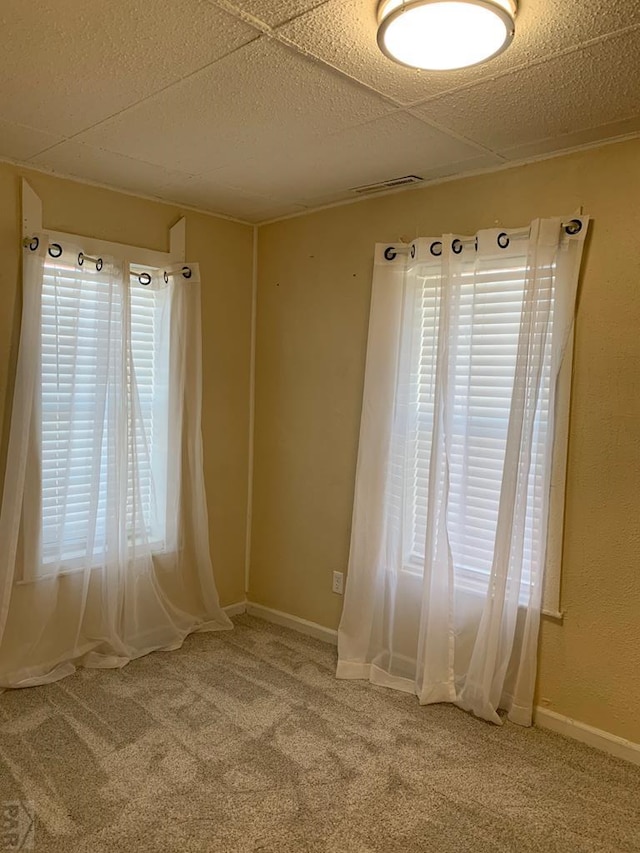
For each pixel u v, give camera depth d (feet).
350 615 9.85
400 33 4.76
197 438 10.86
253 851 6.03
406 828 6.41
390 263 9.34
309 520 11.23
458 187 8.92
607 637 7.80
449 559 8.74
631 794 7.04
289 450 11.50
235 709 8.63
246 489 12.23
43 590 9.14
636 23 4.87
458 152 7.97
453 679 8.90
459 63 5.27
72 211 9.28
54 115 6.97
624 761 7.66
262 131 7.34
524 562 8.38
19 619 9.03
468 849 6.15
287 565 11.64
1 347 8.71
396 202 9.66
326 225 10.65
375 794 6.92
